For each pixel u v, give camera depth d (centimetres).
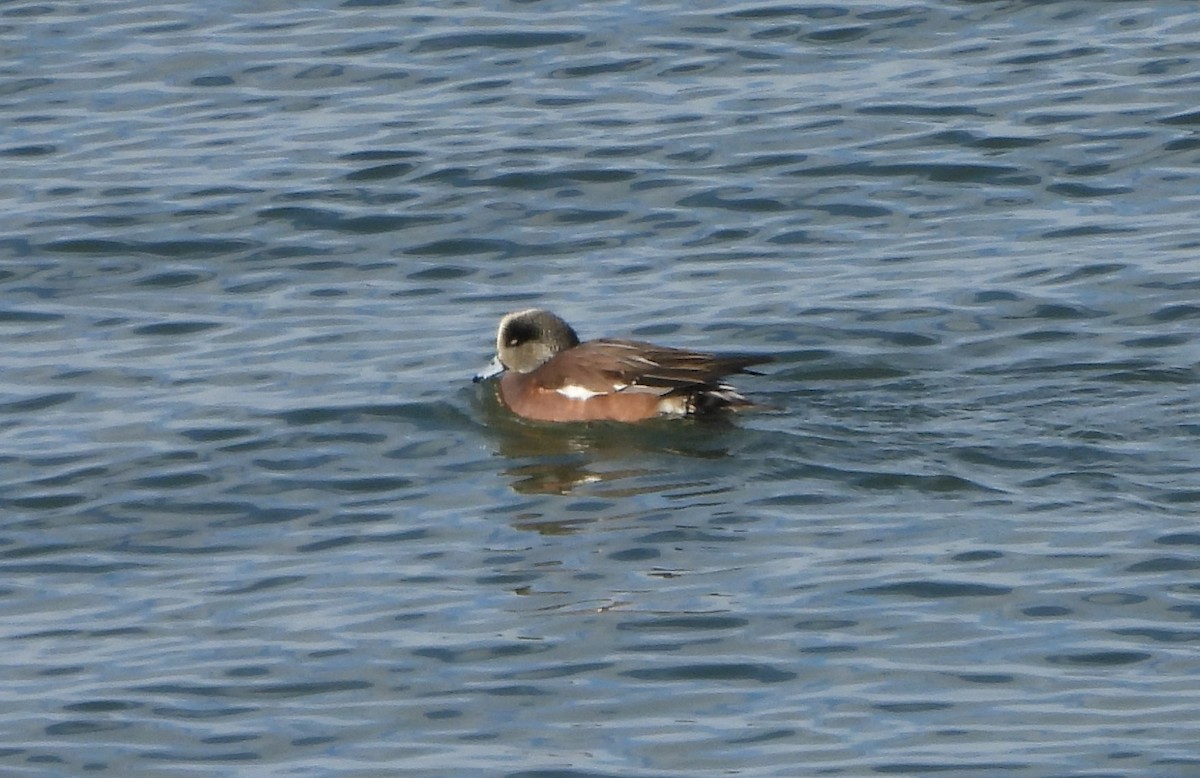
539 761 1284
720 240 2136
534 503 1628
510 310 2014
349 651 1423
